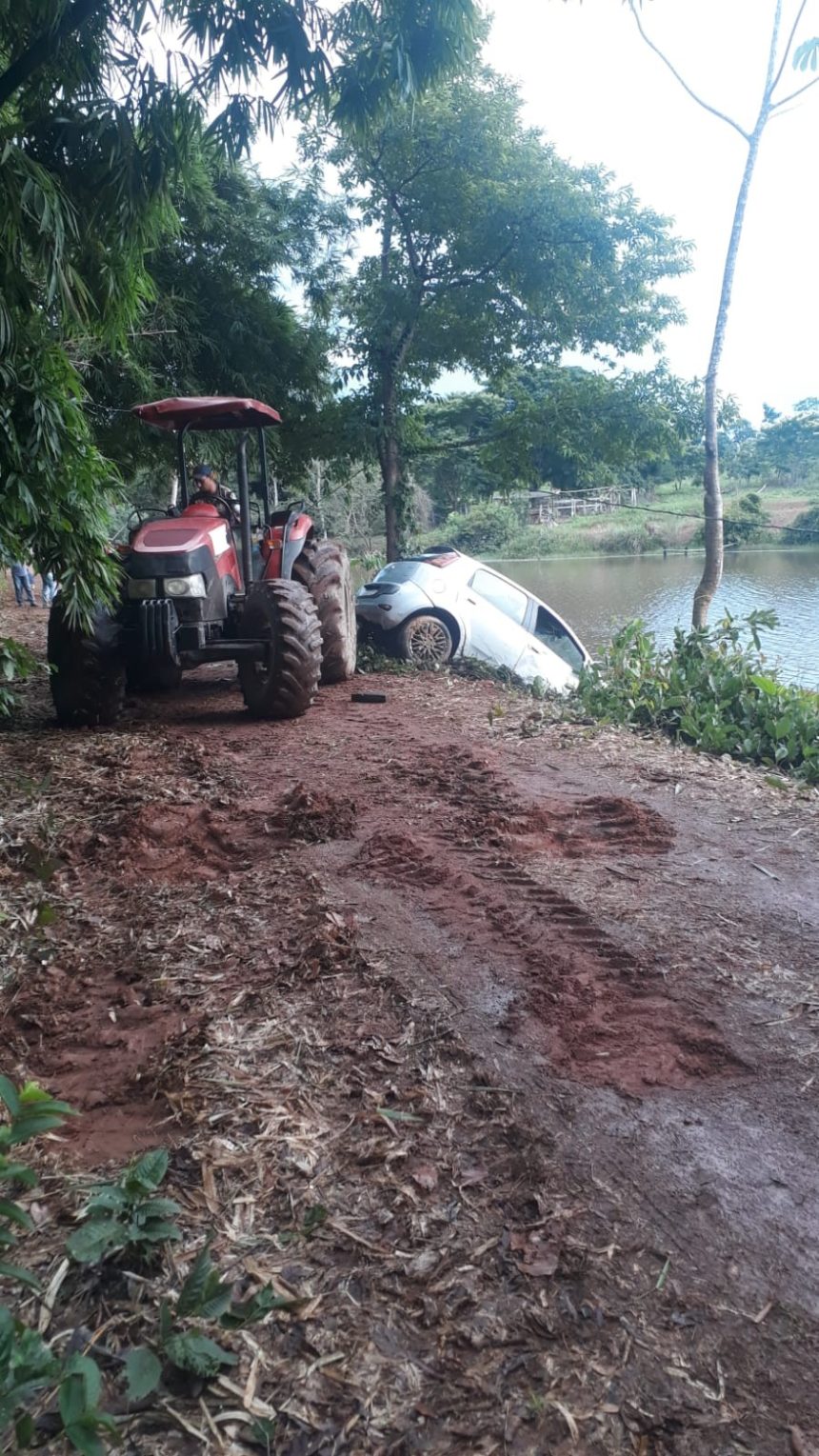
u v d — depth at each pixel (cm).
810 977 321
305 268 1520
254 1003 303
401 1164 228
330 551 934
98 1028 292
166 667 719
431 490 3897
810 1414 166
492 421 1711
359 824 480
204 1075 262
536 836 465
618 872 416
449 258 1509
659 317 1540
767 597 2078
